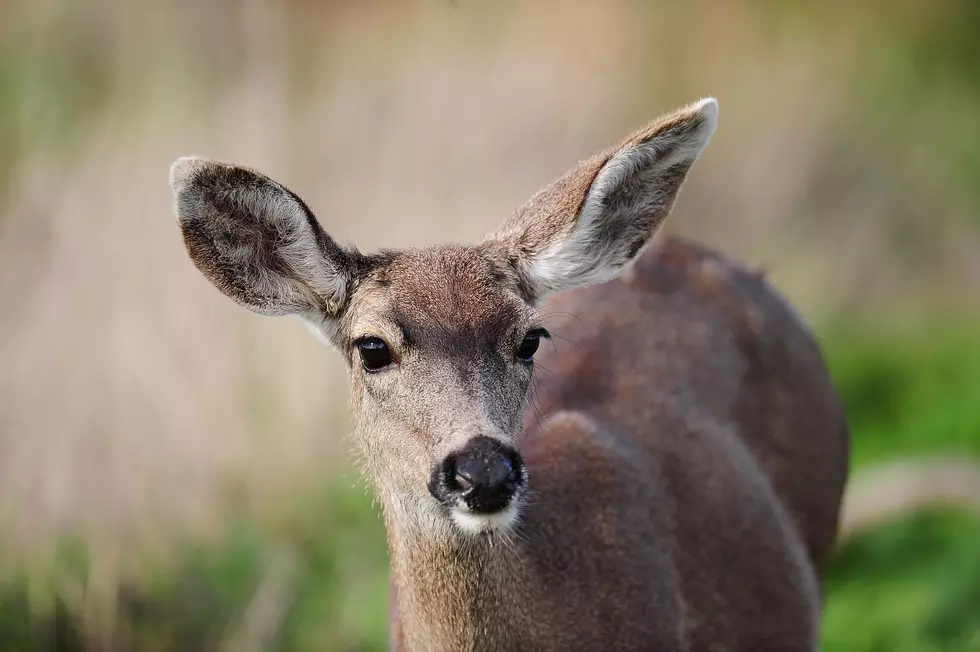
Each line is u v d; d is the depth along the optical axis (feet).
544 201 29.19
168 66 50.88
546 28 61.62
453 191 51.52
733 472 32.35
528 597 28.25
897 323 60.08
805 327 36.88
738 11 65.67
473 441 25.41
